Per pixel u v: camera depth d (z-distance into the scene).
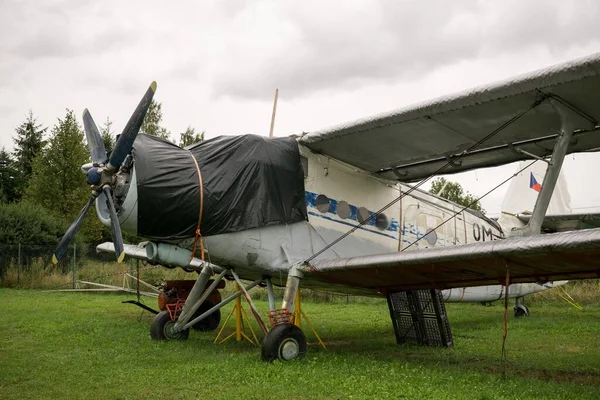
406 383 5.51
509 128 7.60
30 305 13.73
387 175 9.50
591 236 5.25
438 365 6.80
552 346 8.65
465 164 8.95
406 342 9.08
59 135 31.41
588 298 17.08
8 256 22.16
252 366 6.30
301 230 8.05
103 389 5.16
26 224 23.80
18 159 50.91
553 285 14.70
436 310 8.68
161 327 8.44
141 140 7.27
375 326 11.59
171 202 6.89
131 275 19.30
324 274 7.72
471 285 8.05
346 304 16.95
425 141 8.07
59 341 8.09
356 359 6.97
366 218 9.06
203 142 7.61
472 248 6.13
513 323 11.81
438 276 7.57
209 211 7.08
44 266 22.02
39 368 6.07
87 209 7.54
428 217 10.34
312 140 8.12
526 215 13.98
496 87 6.50
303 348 6.93
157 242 7.33
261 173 7.60
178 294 10.16
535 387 5.45
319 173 8.50
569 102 6.70
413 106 7.13
